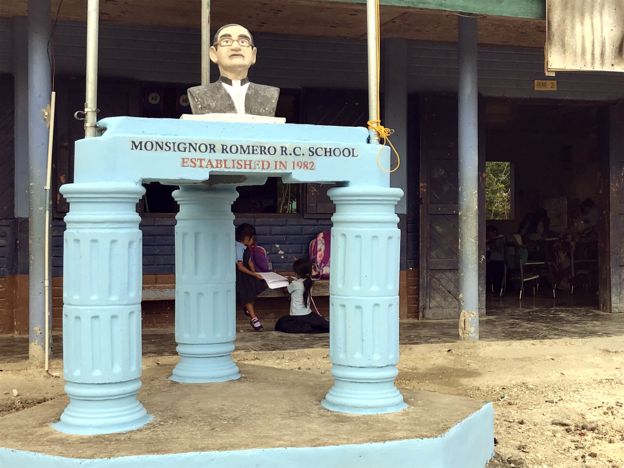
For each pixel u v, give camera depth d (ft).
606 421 16.90
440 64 32.48
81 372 11.96
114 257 12.02
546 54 23.66
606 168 34.65
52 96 21.53
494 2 23.40
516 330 28.86
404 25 29.27
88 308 11.91
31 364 21.67
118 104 28.96
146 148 12.32
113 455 10.76
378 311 13.26
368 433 11.96
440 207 32.27
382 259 13.28
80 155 12.32
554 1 23.44
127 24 28.86
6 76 27.71
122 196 12.07
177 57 29.68
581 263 45.32
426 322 31.27
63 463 10.64
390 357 13.42
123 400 12.36
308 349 24.41
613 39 23.94
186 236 16.66
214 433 11.99
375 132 13.92
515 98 33.68
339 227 13.47
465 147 25.22
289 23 28.78
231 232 17.01
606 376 21.34
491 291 44.01
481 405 13.96
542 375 21.39
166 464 10.76
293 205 32.35
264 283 28.73
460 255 25.71
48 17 21.99
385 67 31.58
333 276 13.58
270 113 14.24
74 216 12.06
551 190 53.67
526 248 43.70
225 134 12.91
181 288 16.67
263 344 25.73
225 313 16.74
